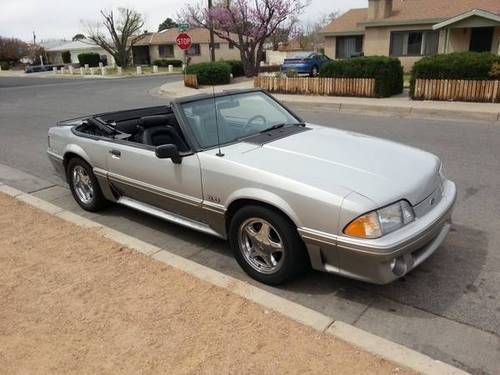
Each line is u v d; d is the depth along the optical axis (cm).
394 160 378
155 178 436
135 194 475
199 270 379
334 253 324
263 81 1786
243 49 2792
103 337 303
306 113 1333
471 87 1321
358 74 1545
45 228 487
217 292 346
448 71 1358
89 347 294
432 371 261
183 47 2292
